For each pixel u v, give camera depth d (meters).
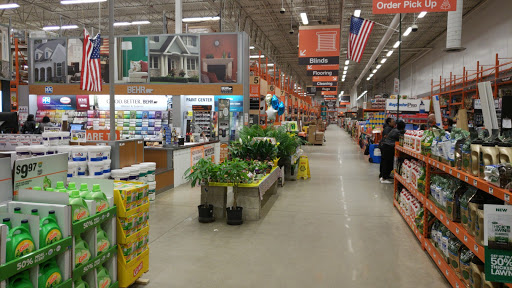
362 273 3.42
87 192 2.66
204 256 3.84
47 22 22.69
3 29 9.17
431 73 24.34
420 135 4.97
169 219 5.28
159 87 11.91
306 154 15.05
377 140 12.72
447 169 3.36
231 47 11.55
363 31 10.48
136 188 3.00
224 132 11.04
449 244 3.21
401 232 4.71
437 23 19.20
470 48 16.78
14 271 1.83
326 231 4.74
